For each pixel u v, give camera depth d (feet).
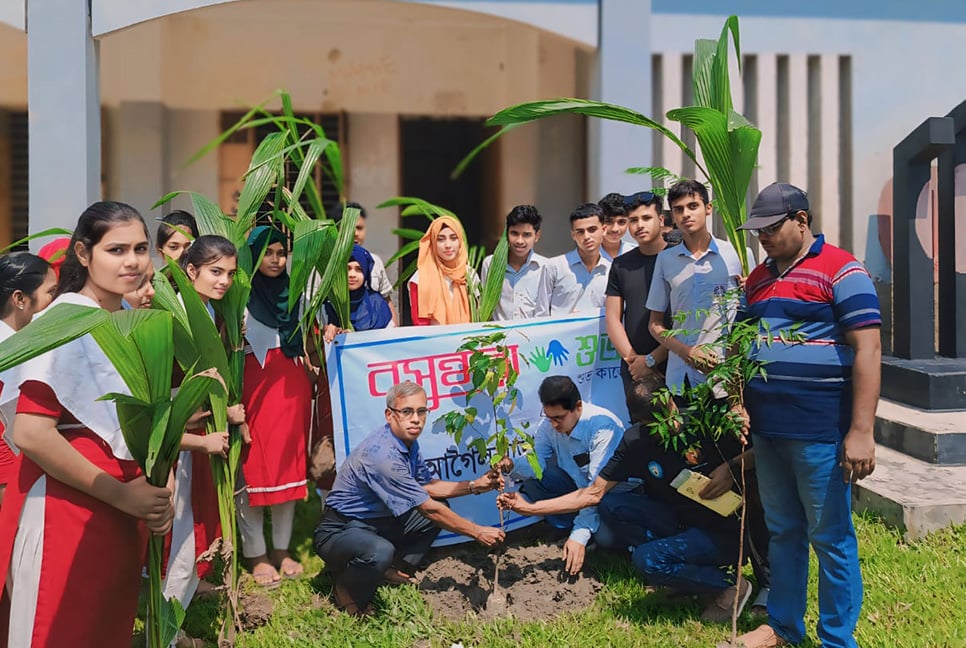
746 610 11.31
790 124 19.93
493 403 11.63
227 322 10.88
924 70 20.16
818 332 9.40
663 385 12.26
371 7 24.27
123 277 7.92
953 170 17.42
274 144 11.53
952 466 14.69
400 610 11.25
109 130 24.45
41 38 16.87
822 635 9.82
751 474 11.05
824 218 20.15
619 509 12.00
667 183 19.19
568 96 26.02
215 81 25.26
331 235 11.89
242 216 11.13
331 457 13.12
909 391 16.66
